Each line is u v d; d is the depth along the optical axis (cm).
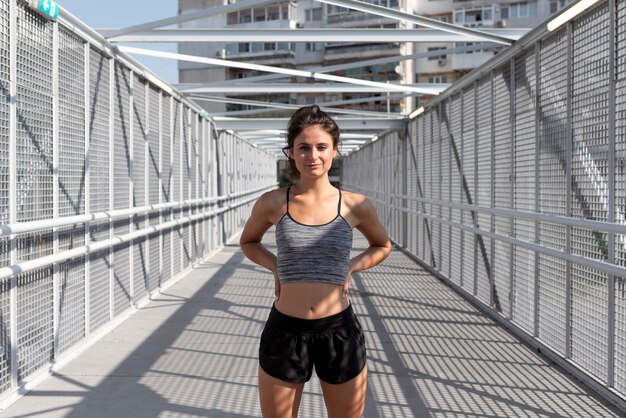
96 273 569
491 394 418
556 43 502
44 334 454
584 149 450
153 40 676
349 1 670
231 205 1553
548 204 517
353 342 240
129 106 676
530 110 564
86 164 530
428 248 1062
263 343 242
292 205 244
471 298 748
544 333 531
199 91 969
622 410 384
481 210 676
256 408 392
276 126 1300
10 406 390
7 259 390
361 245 1379
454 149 866
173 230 905
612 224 378
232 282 903
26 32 418
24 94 414
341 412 242
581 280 459
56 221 434
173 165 902
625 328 396
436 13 4241
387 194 1506
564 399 409
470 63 4256
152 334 582
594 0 421
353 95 4459
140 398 408
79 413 380
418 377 455
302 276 238
